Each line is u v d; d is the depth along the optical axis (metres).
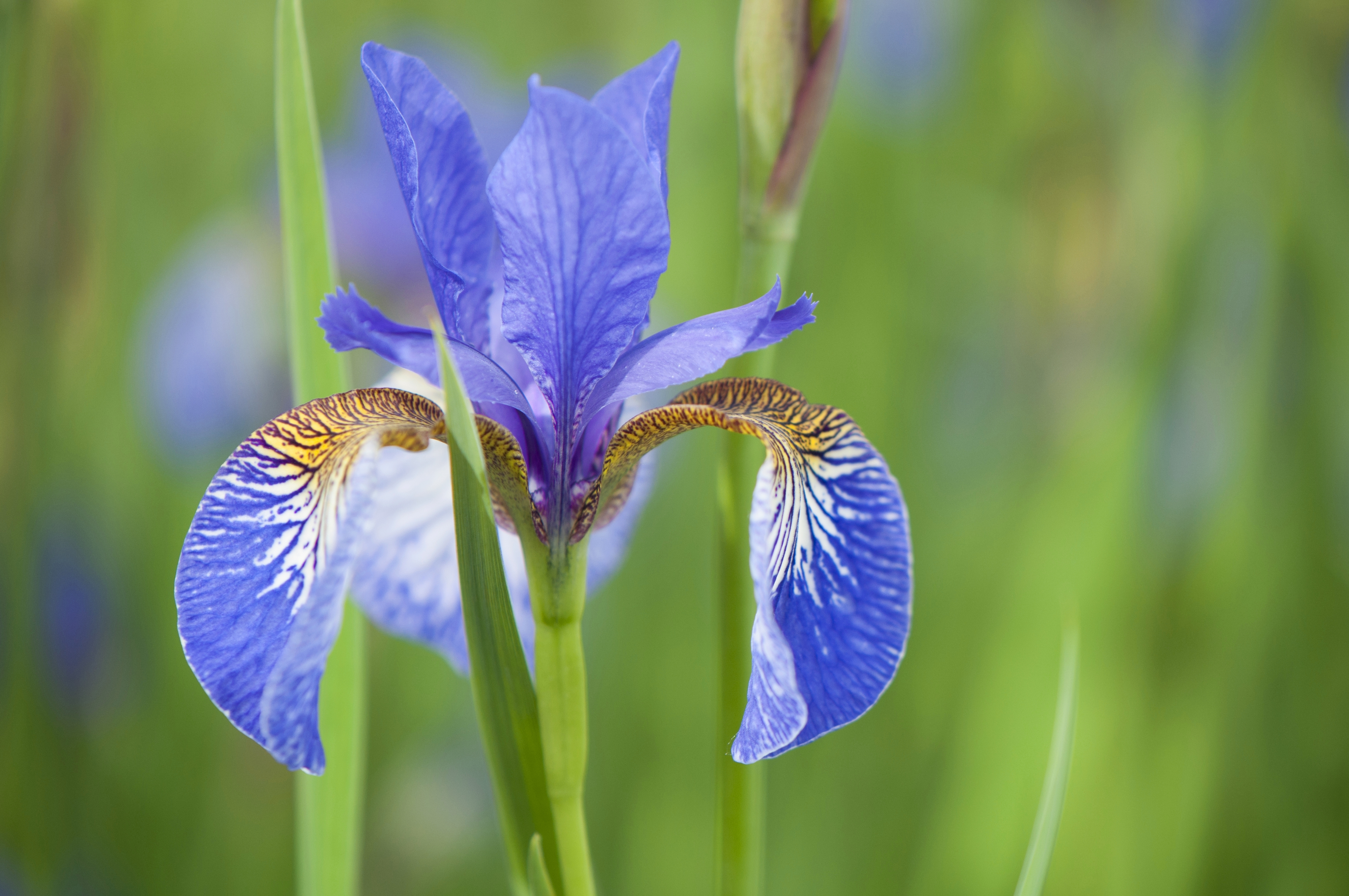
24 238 0.55
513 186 0.40
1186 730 0.63
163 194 0.90
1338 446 0.65
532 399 0.42
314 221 0.43
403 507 0.44
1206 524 0.64
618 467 0.41
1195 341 0.64
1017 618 0.65
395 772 0.72
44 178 0.55
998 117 0.87
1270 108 0.65
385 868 0.70
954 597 0.76
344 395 0.41
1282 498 0.65
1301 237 0.65
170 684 0.72
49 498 0.59
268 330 0.78
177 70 0.91
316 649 0.39
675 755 0.72
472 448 0.40
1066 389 0.79
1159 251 0.66
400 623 0.44
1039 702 0.63
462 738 0.73
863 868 0.69
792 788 0.71
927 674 0.74
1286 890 0.62
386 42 0.80
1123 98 0.75
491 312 0.44
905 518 0.40
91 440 0.71
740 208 0.42
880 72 0.83
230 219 0.80
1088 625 0.64
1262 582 0.64
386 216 0.81
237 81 0.93
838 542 0.40
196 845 0.69
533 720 0.41
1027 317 0.81
